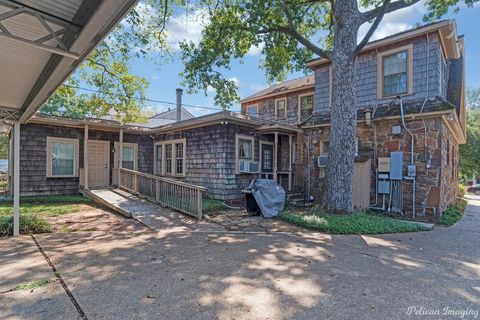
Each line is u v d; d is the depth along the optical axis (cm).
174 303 281
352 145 750
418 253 465
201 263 403
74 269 376
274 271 372
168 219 723
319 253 457
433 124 821
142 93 1280
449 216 820
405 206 859
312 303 282
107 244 505
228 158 1031
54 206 911
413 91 889
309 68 1180
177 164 1221
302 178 1145
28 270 371
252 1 794
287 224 690
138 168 1323
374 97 978
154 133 1317
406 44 910
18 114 602
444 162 876
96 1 244
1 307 271
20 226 592
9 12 253
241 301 286
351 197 748
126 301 285
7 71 422
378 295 302
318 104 1150
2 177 1925
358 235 589
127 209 798
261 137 1164
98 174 1202
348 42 750
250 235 584
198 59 946
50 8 264
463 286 329
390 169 891
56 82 413
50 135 1091
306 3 868
